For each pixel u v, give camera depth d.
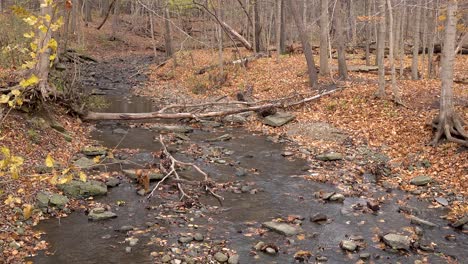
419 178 11.36
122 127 17.06
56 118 15.34
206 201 10.37
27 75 14.39
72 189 10.16
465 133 12.58
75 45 37.69
